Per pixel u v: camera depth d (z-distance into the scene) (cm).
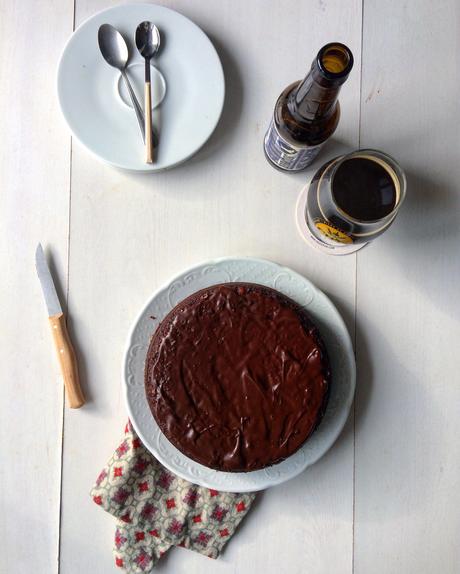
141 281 79
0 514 79
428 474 79
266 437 70
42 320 79
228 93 79
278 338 71
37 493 78
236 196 79
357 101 79
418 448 79
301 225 79
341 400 75
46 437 78
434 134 79
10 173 79
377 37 80
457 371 79
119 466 76
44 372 79
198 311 71
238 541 79
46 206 79
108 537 78
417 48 80
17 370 79
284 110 68
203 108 77
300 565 79
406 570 79
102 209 79
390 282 79
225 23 79
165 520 77
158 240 79
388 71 79
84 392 78
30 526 78
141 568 77
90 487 78
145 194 79
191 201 79
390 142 79
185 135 76
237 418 71
